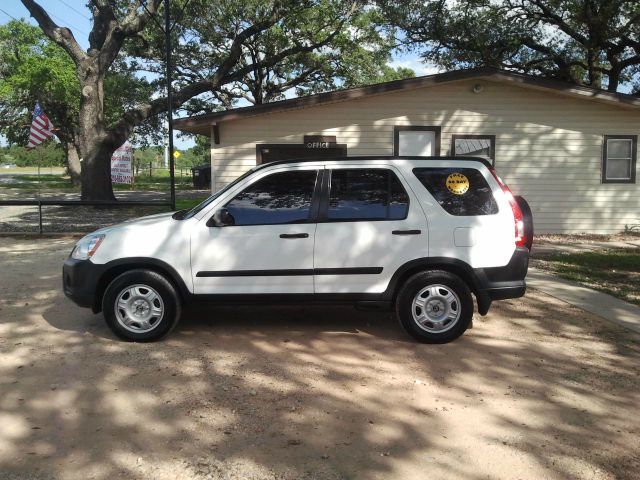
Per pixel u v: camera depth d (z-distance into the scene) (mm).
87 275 5402
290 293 5410
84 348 5285
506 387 4516
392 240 5383
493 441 3639
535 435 3727
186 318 6340
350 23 27750
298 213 5434
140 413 3961
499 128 13961
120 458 3369
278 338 5680
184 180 49719
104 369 4766
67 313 6453
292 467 3299
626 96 13578
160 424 3803
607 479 3215
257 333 5836
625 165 14242
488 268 5410
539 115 13969
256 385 4480
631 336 5852
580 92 13469
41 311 6539
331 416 3965
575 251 11766
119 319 5410
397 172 5508
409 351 5328
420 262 5391
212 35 27953
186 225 5426
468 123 13914
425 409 4098
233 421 3865
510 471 3285
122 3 24016
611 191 14234
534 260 10531
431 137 13930
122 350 5242
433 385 4535
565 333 5949
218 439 3615
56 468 3254
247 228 5395
